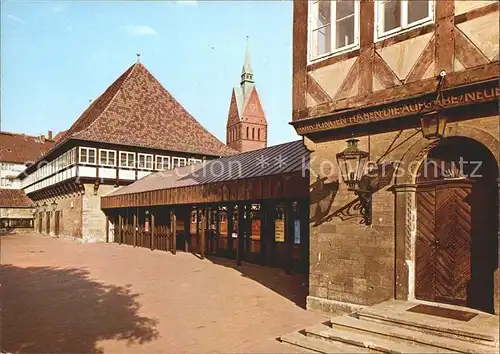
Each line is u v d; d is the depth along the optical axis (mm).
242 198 14828
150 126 31922
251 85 67750
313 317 7969
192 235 26656
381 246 7328
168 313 8633
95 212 28234
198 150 32875
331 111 7859
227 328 7480
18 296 10422
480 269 6484
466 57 6109
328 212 8180
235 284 12062
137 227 25359
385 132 7355
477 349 5090
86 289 11352
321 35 8250
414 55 6723
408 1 6906
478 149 6602
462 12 6188
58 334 7176
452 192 6816
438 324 5699
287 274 13984
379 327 6129
